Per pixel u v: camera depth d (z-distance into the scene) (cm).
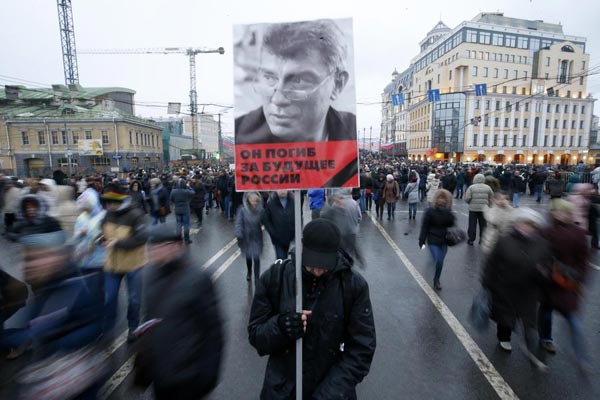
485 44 5994
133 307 409
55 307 223
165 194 1029
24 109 4878
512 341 411
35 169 4553
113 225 404
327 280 206
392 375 349
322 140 221
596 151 6512
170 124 7988
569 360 372
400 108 9038
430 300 529
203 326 207
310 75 218
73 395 211
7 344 257
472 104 6034
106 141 4519
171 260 221
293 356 209
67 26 5409
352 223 596
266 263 728
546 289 365
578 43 6412
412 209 1215
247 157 225
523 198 1809
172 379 194
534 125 6303
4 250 850
